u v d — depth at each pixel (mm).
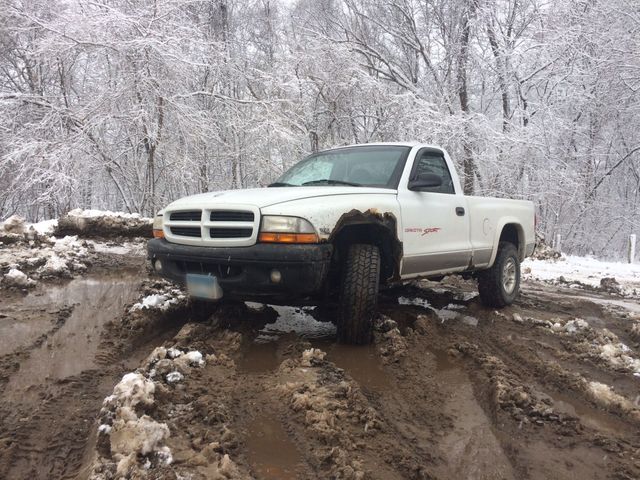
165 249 4113
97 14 13016
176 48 13703
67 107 14094
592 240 19406
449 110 16969
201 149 15070
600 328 5461
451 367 3971
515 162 15414
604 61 15367
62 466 2375
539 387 3672
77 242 8578
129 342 4086
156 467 2260
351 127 17641
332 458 2496
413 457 2596
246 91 17516
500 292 5977
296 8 19578
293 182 5316
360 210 4090
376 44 18969
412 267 4652
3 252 7074
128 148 14367
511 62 16391
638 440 2953
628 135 17953
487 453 2719
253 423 2824
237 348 3916
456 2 17031
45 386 3215
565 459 2703
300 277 3654
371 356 3996
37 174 13109
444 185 5445
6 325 4375
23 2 14609
